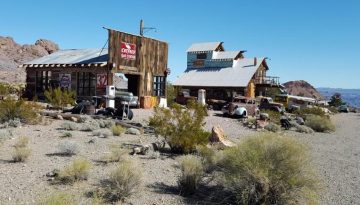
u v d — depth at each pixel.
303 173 6.73
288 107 46.03
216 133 12.42
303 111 37.56
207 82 51.09
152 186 7.26
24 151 8.45
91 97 24.56
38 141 10.99
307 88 175.12
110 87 22.92
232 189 6.59
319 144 16.31
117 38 24.98
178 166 9.07
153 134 14.00
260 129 20.09
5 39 101.50
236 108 27.02
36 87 28.66
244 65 52.94
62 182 6.93
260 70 53.59
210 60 55.50
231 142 12.60
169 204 6.34
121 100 18.31
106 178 7.31
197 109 11.44
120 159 9.01
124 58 25.64
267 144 6.88
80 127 13.99
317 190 6.95
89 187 6.73
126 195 6.45
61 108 20.88
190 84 51.97
